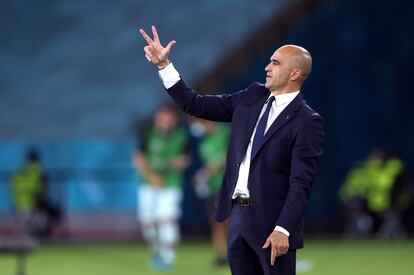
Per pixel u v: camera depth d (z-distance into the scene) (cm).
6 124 8806
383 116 8350
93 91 9281
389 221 7419
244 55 8675
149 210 4838
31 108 9100
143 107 8844
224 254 4909
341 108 8294
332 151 8231
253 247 2072
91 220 7631
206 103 2186
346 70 8344
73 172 7669
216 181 4759
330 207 7988
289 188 2034
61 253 6088
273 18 8819
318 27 8388
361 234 7531
